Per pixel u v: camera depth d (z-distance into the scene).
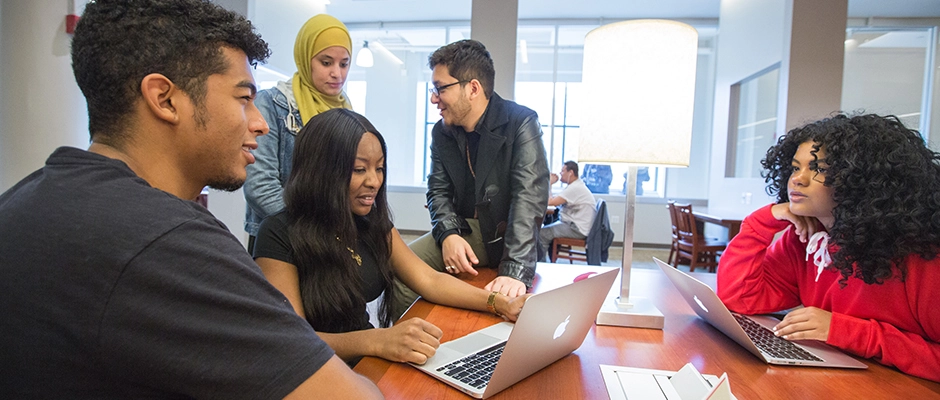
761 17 4.64
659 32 0.91
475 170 1.46
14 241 0.42
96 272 0.41
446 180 1.63
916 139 0.83
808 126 1.00
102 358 0.41
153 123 0.51
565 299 0.68
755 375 0.73
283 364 0.45
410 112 8.12
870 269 0.83
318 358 0.48
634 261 5.61
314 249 0.94
